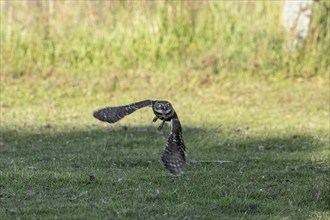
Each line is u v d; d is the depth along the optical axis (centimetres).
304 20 2645
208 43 2688
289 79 2575
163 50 2653
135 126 1952
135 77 2541
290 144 1784
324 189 1356
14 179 1355
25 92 2372
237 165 1540
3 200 1245
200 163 1550
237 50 2630
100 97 2373
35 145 1730
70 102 2308
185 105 2278
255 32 2653
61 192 1295
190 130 1922
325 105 2314
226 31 2675
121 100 2358
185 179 1400
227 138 1830
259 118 2109
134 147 1730
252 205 1246
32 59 2612
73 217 1148
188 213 1184
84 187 1327
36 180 1349
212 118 2089
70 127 1922
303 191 1349
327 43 2648
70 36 2655
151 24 2684
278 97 2392
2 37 2627
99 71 2591
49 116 2080
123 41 2661
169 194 1284
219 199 1275
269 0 2706
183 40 2684
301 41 2642
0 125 1931
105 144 1736
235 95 2409
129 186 1346
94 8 2673
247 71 2586
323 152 1681
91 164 1521
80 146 1716
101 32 2662
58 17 2667
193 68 2586
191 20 2717
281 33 2648
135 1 2702
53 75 2547
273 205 1259
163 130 1909
